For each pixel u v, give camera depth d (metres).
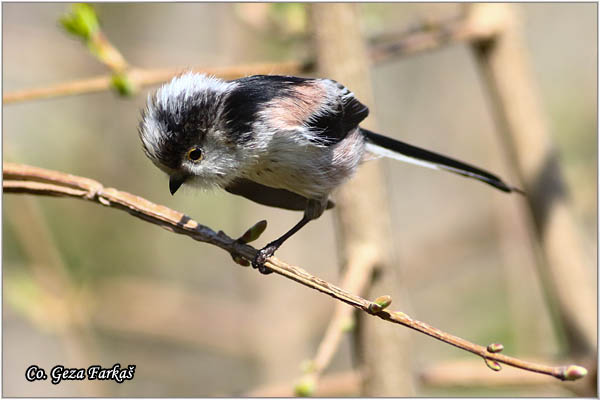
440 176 16.52
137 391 13.89
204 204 13.71
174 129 6.68
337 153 7.32
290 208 7.84
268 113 6.87
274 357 13.59
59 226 13.23
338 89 7.50
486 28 9.03
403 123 15.69
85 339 11.89
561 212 9.30
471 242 15.00
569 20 15.79
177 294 13.77
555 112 14.96
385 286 7.76
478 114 15.19
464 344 4.85
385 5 11.55
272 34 9.55
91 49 7.60
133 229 13.94
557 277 9.33
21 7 14.20
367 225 7.81
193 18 14.88
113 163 13.80
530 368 4.71
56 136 13.21
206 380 14.62
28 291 11.34
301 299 14.12
